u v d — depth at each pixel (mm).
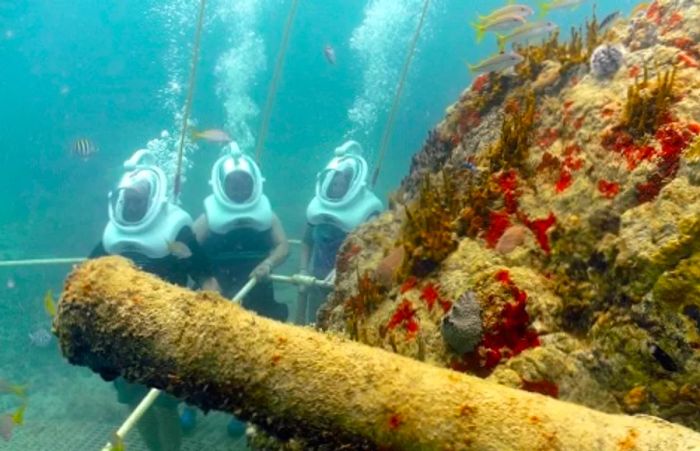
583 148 2609
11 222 17156
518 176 2859
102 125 35375
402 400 1478
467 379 1539
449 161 3980
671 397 1854
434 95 39781
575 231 2395
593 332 2131
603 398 2002
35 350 9227
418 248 2850
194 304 1714
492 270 2412
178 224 5262
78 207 18812
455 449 1404
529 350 2141
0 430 5133
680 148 2193
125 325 1690
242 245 6066
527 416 1419
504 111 3611
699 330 1822
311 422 1533
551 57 3832
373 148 27406
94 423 7039
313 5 47969
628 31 3332
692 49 2699
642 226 2062
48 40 52250
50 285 11633
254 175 6078
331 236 6367
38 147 30562
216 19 39500
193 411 6043
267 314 5980
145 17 50688
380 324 2828
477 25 4625
